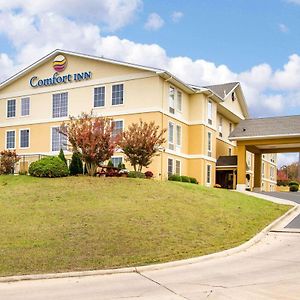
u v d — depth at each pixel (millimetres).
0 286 9047
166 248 12602
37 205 17906
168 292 8492
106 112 34375
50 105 37469
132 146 25656
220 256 12203
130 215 16281
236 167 39156
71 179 23312
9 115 39812
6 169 28469
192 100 37625
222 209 19391
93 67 35625
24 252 11570
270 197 28438
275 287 8766
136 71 33562
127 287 8930
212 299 7930
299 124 36969
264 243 14359
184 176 33938
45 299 8070
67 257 11258
